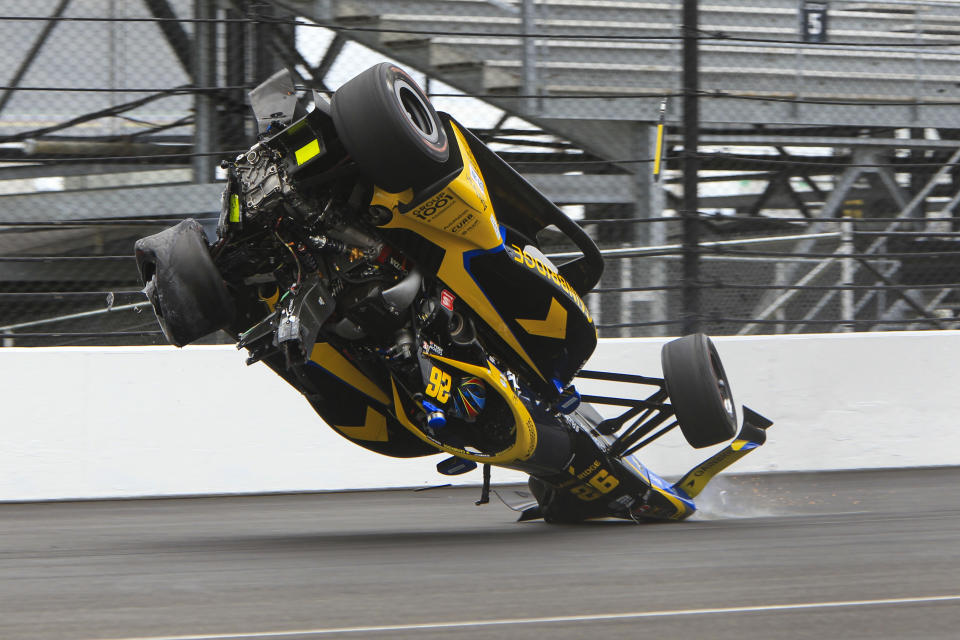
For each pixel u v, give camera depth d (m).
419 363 14.84
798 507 20.98
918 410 26.97
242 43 27.28
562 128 36.12
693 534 16.41
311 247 14.44
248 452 23.89
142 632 9.31
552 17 36.31
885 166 27.02
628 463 18.88
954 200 40.66
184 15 30.84
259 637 8.95
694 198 26.06
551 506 18.80
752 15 38.88
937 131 41.19
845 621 9.41
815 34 39.34
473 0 36.53
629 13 36.88
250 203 14.19
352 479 24.47
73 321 31.98
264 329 14.90
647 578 11.85
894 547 14.39
